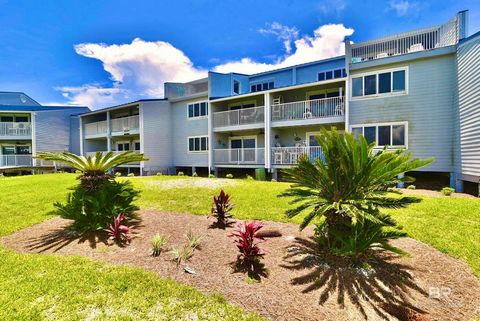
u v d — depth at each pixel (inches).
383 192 158.1
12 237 220.8
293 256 171.9
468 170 394.0
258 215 274.1
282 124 620.1
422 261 165.5
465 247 182.4
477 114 368.5
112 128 940.0
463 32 440.5
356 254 155.9
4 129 1011.9
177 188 441.4
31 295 127.0
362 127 519.8
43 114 1064.8
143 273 149.3
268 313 117.3
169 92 898.1
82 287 134.2
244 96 685.3
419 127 474.6
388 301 126.4
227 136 784.9
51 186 472.1
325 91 624.7
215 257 172.4
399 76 488.7
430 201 308.5
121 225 205.9
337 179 159.8
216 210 258.5
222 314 115.9
